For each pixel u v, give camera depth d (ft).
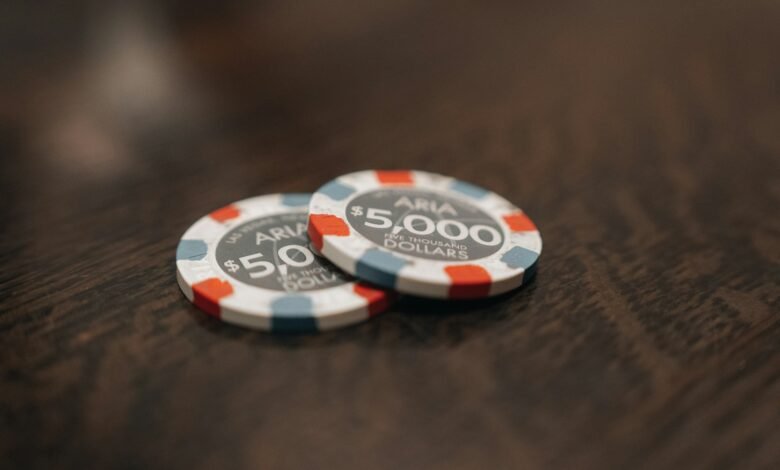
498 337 0.51
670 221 0.63
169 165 0.68
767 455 0.45
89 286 0.54
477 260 0.53
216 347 0.50
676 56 0.93
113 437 0.45
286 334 0.50
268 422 0.46
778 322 0.53
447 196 0.59
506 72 0.87
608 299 0.54
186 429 0.45
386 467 0.44
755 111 0.80
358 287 0.52
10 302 0.53
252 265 0.53
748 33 1.01
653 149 0.73
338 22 1.01
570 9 1.10
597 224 0.62
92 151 0.69
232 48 0.90
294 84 0.83
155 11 1.00
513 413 0.47
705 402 0.48
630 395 0.48
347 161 0.70
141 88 0.80
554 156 0.71
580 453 0.45
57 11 0.98
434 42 0.95
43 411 0.46
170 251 0.58
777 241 0.61
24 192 0.64
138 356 0.49
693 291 0.55
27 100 0.77
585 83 0.85
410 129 0.75
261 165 0.69
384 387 0.48
